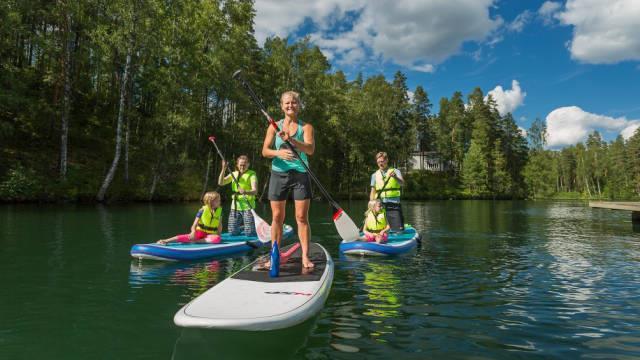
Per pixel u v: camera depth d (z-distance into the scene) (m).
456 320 2.88
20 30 16.52
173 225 8.95
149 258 5.00
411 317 2.94
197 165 24.11
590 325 2.79
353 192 39.44
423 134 57.44
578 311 3.12
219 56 21.25
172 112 19.77
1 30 15.93
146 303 3.24
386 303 3.30
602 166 70.75
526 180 59.53
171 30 20.17
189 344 2.40
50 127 20.23
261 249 6.23
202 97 22.38
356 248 5.71
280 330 2.63
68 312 3.00
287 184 3.56
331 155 35.81
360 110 35.97
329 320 2.85
